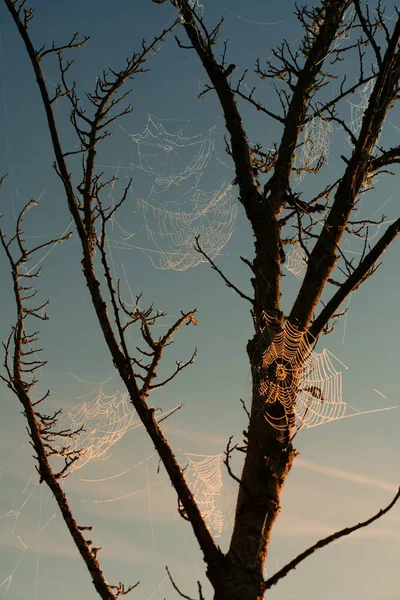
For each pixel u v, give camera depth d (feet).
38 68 18.61
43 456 21.70
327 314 17.12
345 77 19.71
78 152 18.17
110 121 18.80
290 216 19.67
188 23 21.36
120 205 17.89
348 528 15.08
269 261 18.28
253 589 14.67
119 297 16.15
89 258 17.42
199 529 15.35
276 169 19.93
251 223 19.17
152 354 16.39
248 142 20.49
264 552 15.24
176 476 15.69
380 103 18.11
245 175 19.77
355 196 18.04
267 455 16.08
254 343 17.43
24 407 22.20
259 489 15.76
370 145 18.29
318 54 21.06
